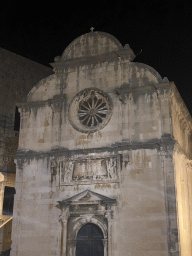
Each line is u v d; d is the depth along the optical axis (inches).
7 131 1742.1
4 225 1675.7
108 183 1321.4
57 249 1326.3
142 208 1256.8
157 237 1213.7
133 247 1232.2
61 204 1343.5
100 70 1450.5
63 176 1392.7
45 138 1466.5
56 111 1471.5
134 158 1311.5
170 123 1294.3
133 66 1402.6
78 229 1341.0
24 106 1528.1
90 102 1519.4
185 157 1457.9
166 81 1327.5
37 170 1437.0
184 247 1285.7
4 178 1695.4
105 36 1485.0
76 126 1424.7
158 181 1262.3
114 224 1273.4
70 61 1498.5
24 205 1417.3
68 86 1488.7
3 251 1651.1
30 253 1357.0
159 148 1288.1
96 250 1326.3
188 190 1519.4
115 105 1391.5
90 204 1326.3
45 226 1366.9
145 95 1357.0
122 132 1343.5
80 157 1382.9
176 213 1208.8
